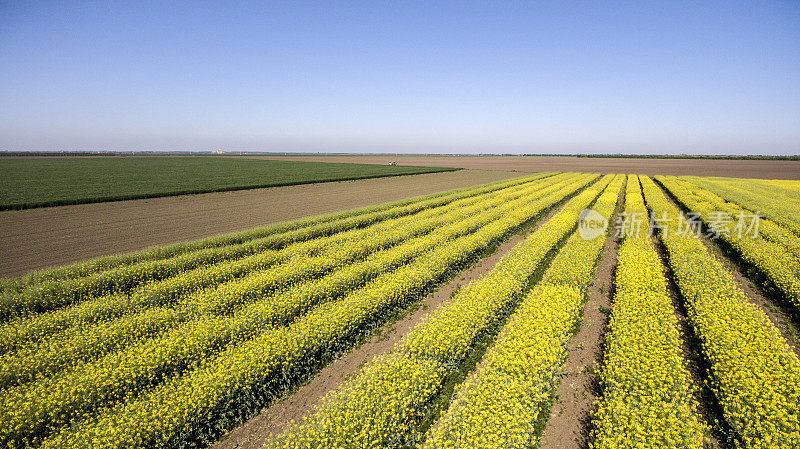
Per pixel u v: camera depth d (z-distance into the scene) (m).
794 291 10.79
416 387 7.23
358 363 9.07
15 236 20.94
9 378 7.74
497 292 10.97
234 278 13.73
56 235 21.25
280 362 8.36
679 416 6.30
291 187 46.00
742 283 13.19
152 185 44.12
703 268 12.61
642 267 13.33
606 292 12.66
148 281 13.39
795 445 5.66
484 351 9.14
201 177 55.94
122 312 10.93
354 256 15.80
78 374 7.74
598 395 7.52
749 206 24.50
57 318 10.06
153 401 6.99
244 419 7.42
